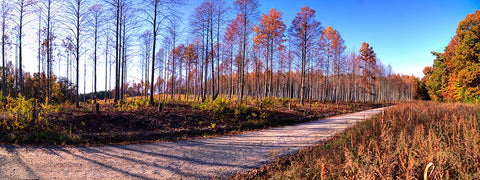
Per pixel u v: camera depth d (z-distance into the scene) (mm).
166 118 10602
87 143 7234
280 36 22766
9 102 10703
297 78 37469
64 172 4559
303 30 20969
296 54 21734
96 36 16188
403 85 63281
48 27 13766
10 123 8180
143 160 5531
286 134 9117
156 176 4445
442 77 35438
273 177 4082
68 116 9484
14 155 5699
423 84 61781
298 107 18172
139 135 8391
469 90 22344
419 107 11797
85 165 5055
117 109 11820
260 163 5305
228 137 8703
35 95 32812
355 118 13445
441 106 12031
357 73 34844
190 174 4586
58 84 31172
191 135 9117
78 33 13328
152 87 14258
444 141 4492
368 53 34875
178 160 5559
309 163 4371
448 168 3289
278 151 6297
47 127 8141
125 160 5508
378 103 35375
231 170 4840
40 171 4570
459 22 24078
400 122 6762
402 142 4254
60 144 7074
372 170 3205
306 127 10945
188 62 28672
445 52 34125
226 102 13344
